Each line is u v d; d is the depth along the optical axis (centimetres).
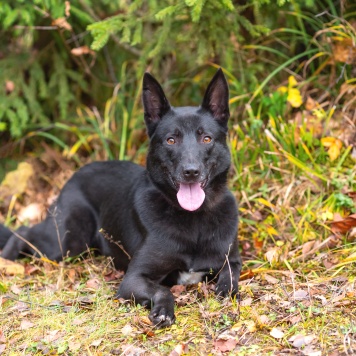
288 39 945
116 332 542
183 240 617
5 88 997
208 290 611
